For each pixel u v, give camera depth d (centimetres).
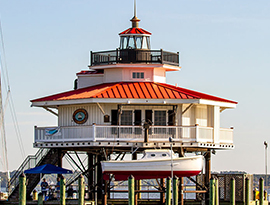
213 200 8319
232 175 8931
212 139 8938
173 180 7944
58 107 9131
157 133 8600
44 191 9081
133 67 9231
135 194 8625
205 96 9206
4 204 8725
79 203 7838
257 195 9431
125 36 9438
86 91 9012
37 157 9338
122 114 8781
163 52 9288
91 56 9500
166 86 9112
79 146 8506
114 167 8169
